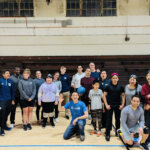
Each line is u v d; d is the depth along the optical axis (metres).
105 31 8.15
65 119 5.53
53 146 3.58
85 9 8.43
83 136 3.88
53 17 8.21
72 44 8.16
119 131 3.88
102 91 4.59
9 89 4.41
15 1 8.38
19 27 8.13
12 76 5.05
